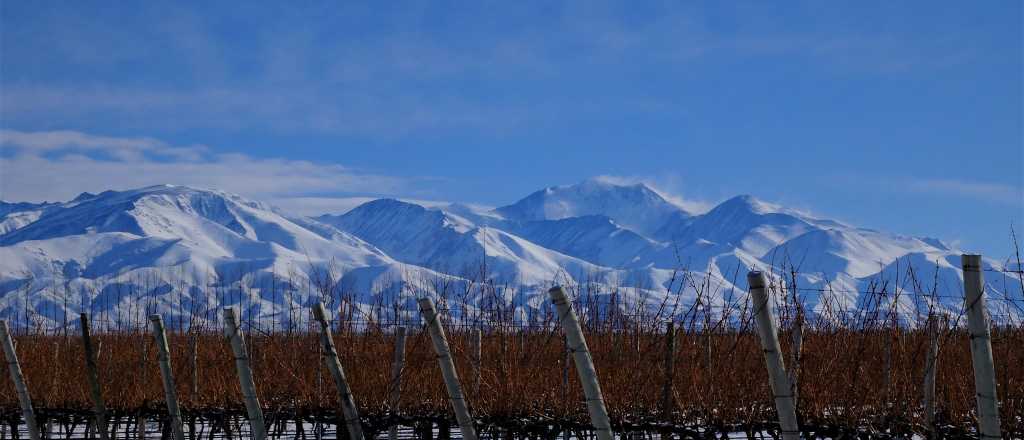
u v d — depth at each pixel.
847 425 8.90
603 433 6.17
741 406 9.33
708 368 9.44
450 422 10.20
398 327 10.23
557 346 10.45
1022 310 9.20
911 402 8.94
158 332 9.08
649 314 10.34
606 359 10.14
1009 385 9.02
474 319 11.02
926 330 9.01
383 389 10.62
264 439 8.40
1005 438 8.83
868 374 9.14
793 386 8.50
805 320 9.48
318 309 7.86
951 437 8.98
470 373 10.52
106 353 12.99
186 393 11.82
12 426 12.55
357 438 7.84
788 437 5.63
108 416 12.16
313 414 10.89
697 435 9.16
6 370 12.59
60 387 12.55
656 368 9.77
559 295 6.21
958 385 9.30
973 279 5.40
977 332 5.39
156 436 13.50
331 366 7.91
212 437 11.85
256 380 11.68
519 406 9.99
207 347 13.19
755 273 5.71
